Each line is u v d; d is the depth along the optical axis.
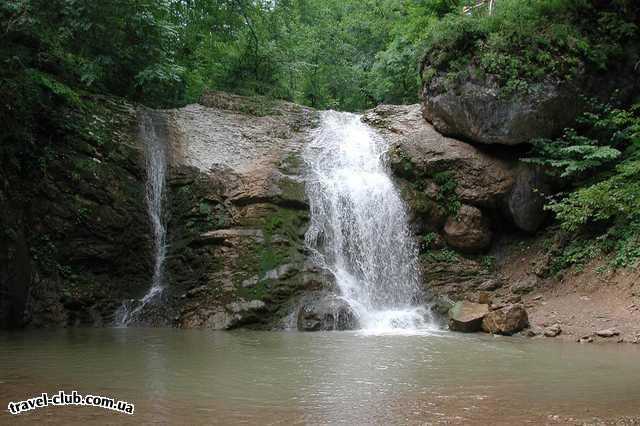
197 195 15.94
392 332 12.20
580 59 15.88
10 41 14.19
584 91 15.93
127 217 14.88
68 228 13.80
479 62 16.31
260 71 24.00
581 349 9.62
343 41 31.31
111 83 18.64
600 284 13.20
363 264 15.57
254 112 19.97
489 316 12.10
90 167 14.62
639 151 14.79
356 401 5.77
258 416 5.17
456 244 16.19
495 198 16.25
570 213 14.29
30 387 6.27
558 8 16.67
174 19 21.23
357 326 12.98
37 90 14.20
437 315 13.98
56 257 13.58
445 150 16.84
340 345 10.00
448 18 18.12
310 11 30.12
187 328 13.11
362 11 32.84
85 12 15.23
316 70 29.59
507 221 16.78
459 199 16.36
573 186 16.09
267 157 17.44
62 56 16.28
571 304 12.91
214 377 6.97
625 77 16.34
